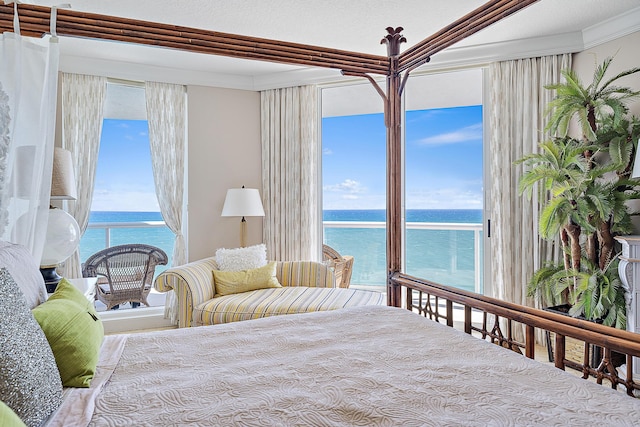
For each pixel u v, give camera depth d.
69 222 2.56
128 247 4.02
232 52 2.25
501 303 1.72
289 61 2.38
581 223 2.84
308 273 3.89
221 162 4.36
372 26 3.19
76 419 1.04
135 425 1.01
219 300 3.29
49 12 1.96
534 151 3.50
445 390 1.18
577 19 3.09
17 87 1.86
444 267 4.64
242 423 1.01
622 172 2.90
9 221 1.87
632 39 3.01
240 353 1.53
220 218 4.36
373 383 1.24
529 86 3.51
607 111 3.16
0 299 1.05
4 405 0.78
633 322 2.62
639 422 0.99
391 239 2.58
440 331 1.76
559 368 1.45
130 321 3.99
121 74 3.95
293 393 1.18
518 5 1.78
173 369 1.38
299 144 4.31
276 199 4.41
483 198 3.74
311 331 1.79
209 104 4.30
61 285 1.62
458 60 3.68
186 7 2.88
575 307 2.89
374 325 1.86
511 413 1.04
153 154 4.12
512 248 3.57
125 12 2.95
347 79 4.20
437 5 2.85
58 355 1.24
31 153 1.91
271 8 2.90
